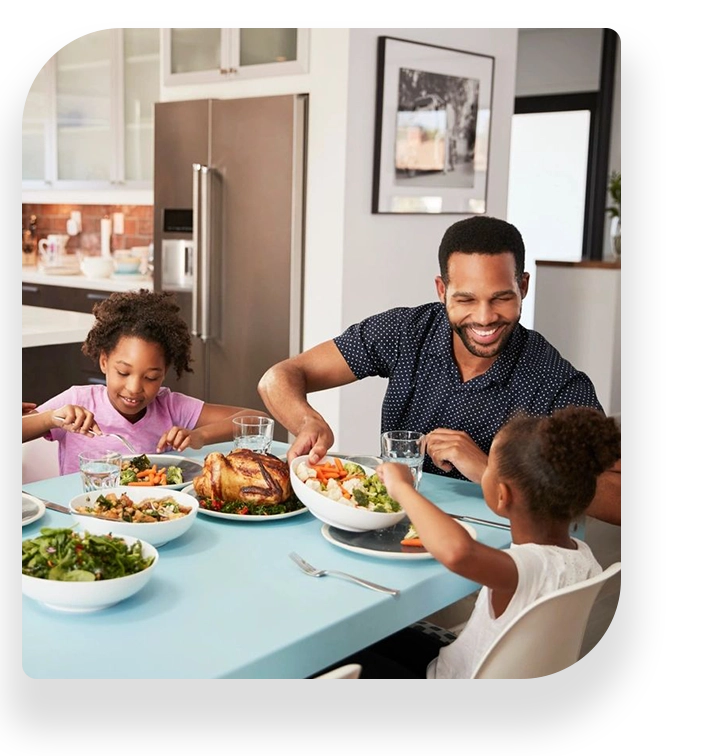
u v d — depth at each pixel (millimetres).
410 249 3650
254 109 3426
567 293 4422
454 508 1525
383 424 1917
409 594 1170
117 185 4457
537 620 1115
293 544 1325
